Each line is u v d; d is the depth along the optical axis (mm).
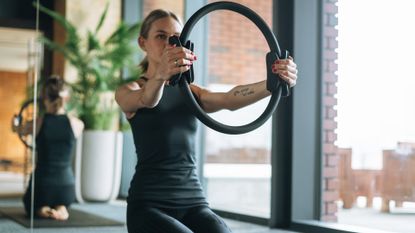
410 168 3367
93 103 5746
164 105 1714
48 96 4012
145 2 6438
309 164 4043
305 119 4035
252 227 4133
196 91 1880
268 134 4969
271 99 1688
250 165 5145
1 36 6035
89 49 5785
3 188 4574
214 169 5477
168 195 1684
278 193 4074
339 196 3896
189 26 1560
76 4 6207
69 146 4016
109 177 5660
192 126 1758
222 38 5375
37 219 3936
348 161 3838
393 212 3494
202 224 1653
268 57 1683
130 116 1758
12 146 4828
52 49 5715
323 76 4039
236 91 1811
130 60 5859
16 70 5656
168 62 1486
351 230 3535
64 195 3982
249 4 4875
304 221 3957
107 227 3881
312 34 4059
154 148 1703
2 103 5406
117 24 6352
